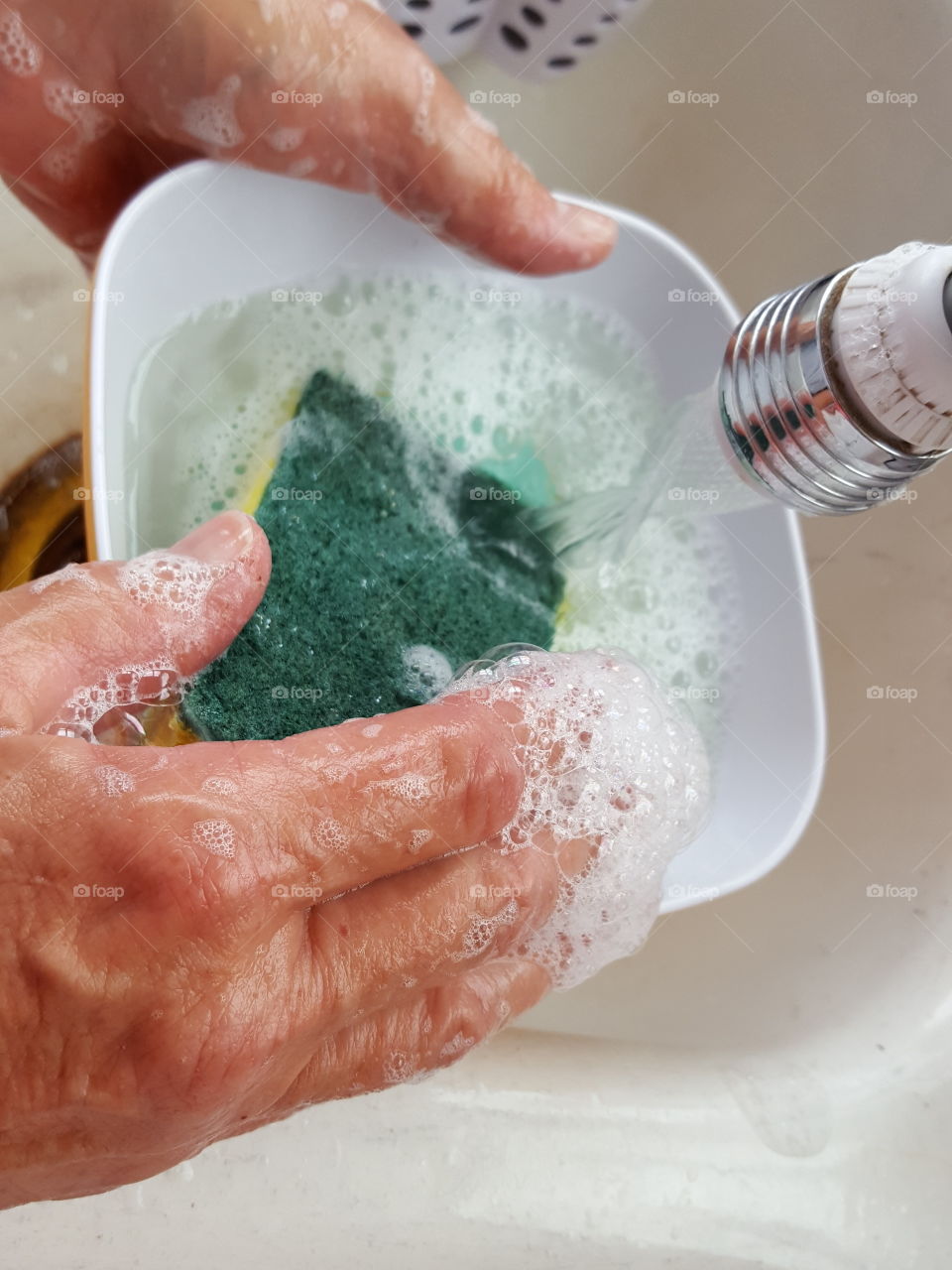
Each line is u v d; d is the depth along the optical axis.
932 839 0.30
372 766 0.19
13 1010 0.17
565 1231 0.24
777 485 0.22
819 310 0.19
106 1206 0.24
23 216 0.33
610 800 0.23
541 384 0.29
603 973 0.30
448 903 0.20
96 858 0.17
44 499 0.32
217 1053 0.17
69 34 0.26
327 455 0.27
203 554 0.21
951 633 0.31
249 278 0.27
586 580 0.28
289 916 0.18
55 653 0.19
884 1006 0.29
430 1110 0.26
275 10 0.25
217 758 0.18
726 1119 0.27
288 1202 0.24
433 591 0.26
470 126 0.27
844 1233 0.25
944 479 0.31
